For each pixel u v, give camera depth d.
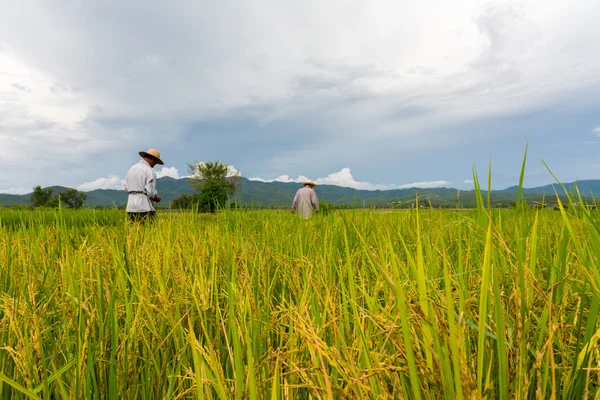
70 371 1.16
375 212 3.55
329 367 1.05
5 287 1.93
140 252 2.28
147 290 1.68
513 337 0.92
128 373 1.29
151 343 1.48
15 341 1.29
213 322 1.56
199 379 0.89
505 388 0.72
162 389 1.35
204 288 1.66
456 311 1.15
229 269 2.11
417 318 0.85
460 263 1.26
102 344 1.29
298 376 1.09
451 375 0.72
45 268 2.04
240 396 0.88
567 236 1.26
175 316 1.56
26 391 0.88
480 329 0.73
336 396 0.83
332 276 1.73
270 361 1.10
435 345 0.76
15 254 2.32
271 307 1.64
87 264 2.05
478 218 1.37
